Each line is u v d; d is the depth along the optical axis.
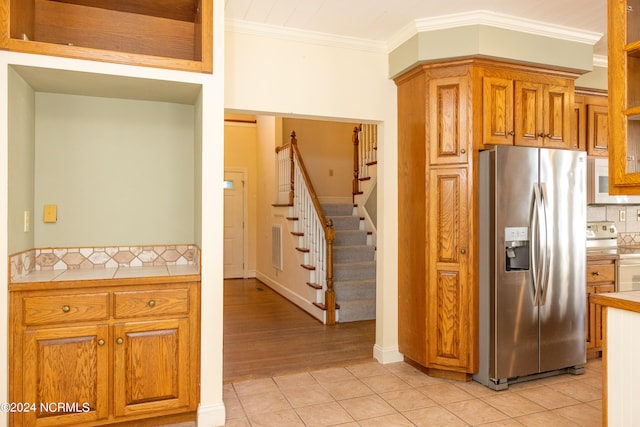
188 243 2.84
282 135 6.60
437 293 3.07
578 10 2.80
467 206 2.97
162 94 2.59
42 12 2.47
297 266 5.55
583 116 3.82
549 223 2.98
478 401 2.73
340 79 3.27
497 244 2.85
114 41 2.61
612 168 1.91
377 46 3.35
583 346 3.13
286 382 3.05
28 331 2.08
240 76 2.99
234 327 4.48
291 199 5.74
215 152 2.38
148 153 2.76
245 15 2.89
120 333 2.23
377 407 2.65
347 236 5.55
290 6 2.77
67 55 2.11
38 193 2.53
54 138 2.56
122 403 2.24
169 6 2.57
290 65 3.13
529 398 2.77
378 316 3.51
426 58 2.98
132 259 2.72
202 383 2.38
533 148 2.95
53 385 2.12
